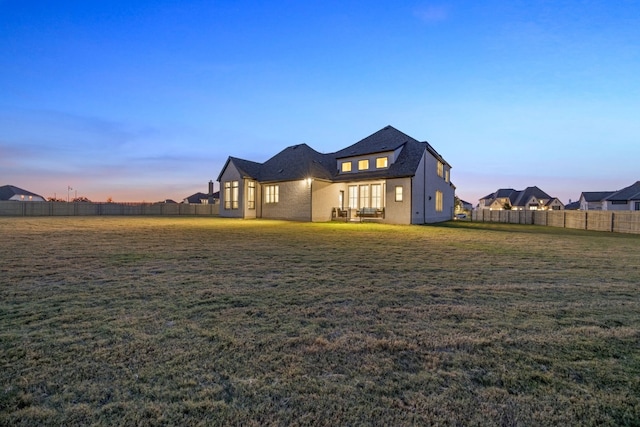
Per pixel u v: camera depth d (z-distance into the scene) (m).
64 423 1.52
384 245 8.66
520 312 3.34
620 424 1.57
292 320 3.03
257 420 1.57
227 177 23.83
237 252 7.12
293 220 20.64
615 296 3.99
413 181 17.95
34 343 2.41
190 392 1.81
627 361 2.27
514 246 8.80
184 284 4.30
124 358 2.20
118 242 8.55
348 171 21.45
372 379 1.99
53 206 28.20
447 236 11.36
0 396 1.72
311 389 1.86
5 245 7.71
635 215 14.67
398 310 3.36
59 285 4.15
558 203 55.75
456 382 1.96
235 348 2.39
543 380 1.99
